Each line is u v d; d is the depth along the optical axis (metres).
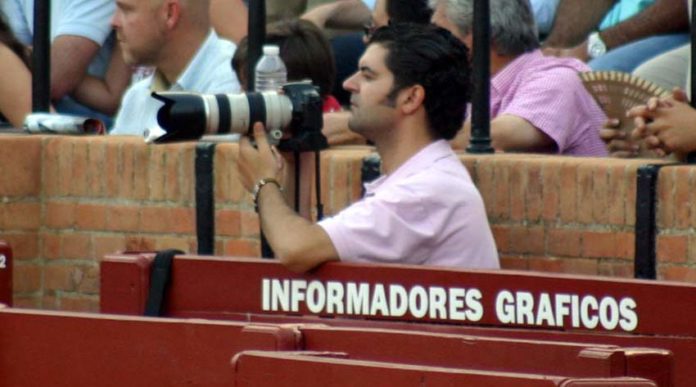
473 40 17.50
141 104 21.92
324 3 24.41
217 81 21.70
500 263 16.95
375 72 15.38
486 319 13.94
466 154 17.41
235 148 18.45
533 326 13.71
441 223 15.01
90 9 24.27
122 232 19.52
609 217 16.23
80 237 19.88
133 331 13.40
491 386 10.70
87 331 13.61
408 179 15.11
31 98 21.73
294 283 14.88
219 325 13.02
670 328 13.19
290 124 15.57
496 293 13.87
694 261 15.73
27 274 20.12
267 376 11.87
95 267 19.80
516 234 16.83
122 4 21.56
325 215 17.70
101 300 15.63
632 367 11.45
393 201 14.93
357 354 12.73
